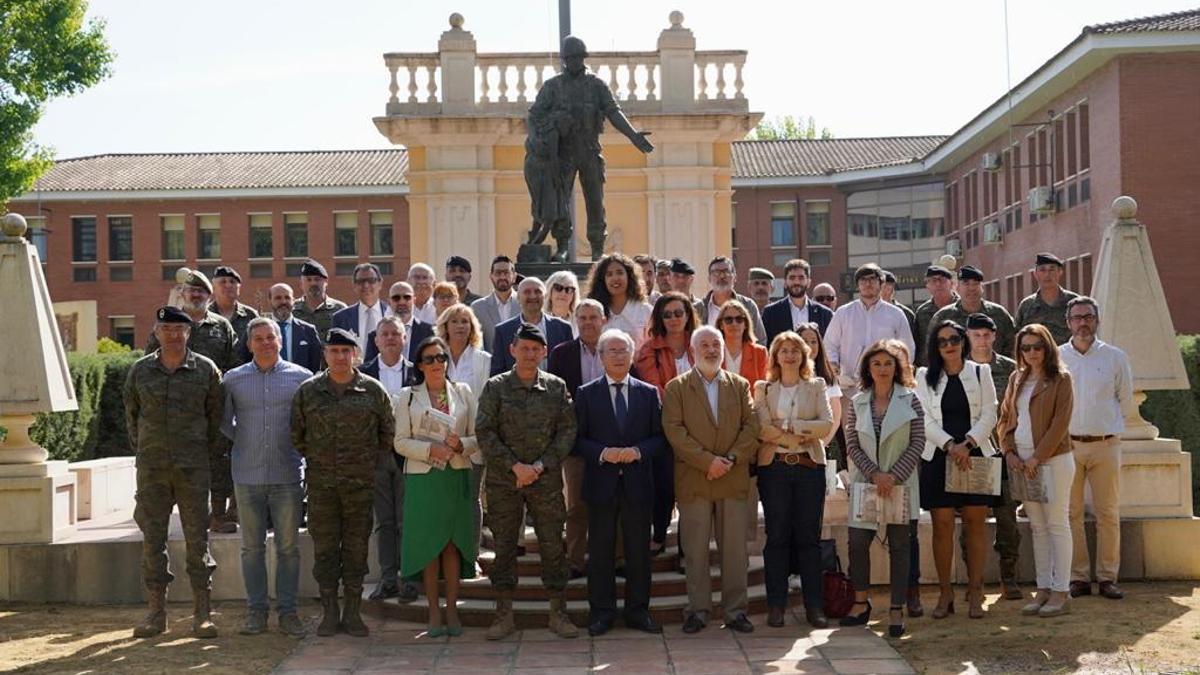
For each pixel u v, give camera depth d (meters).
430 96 29.94
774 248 45.41
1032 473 9.91
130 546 11.04
